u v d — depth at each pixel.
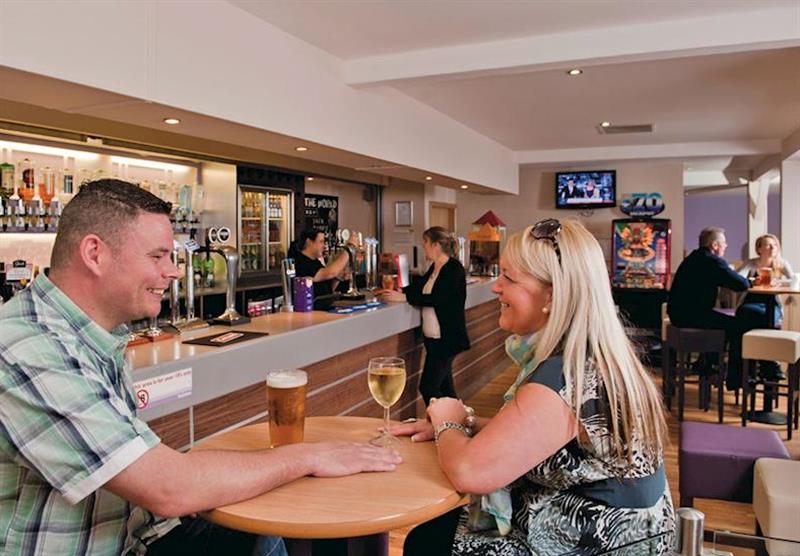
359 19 3.49
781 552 1.11
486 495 1.50
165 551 1.63
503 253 1.62
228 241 6.18
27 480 1.22
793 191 7.70
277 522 1.17
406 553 1.73
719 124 6.66
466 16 3.46
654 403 1.44
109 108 2.94
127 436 1.19
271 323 3.37
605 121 6.46
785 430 5.02
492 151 7.69
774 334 4.92
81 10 2.48
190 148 5.30
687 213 17.58
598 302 1.45
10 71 2.29
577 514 1.42
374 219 8.95
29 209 4.61
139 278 1.33
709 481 2.83
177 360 2.39
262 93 3.49
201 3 3.06
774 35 3.38
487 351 6.71
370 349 4.07
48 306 1.30
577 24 3.60
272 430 1.54
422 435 1.63
